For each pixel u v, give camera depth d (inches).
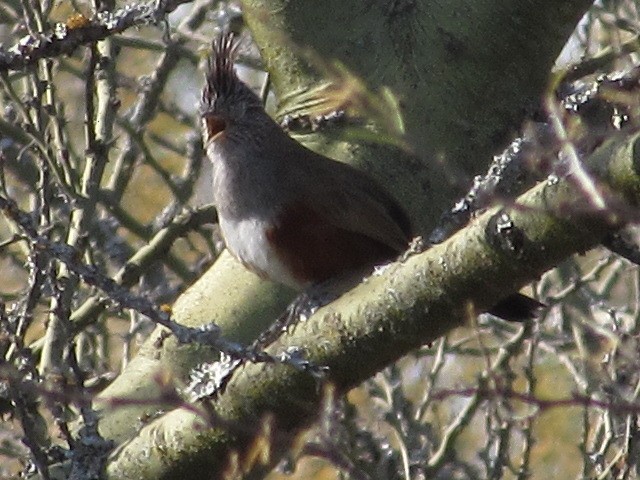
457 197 397.4
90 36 364.5
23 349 318.3
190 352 371.2
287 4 414.0
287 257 403.5
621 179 251.1
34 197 502.6
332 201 402.9
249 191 408.8
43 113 496.7
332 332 299.3
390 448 499.8
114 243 553.3
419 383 617.9
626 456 411.8
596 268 542.6
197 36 550.3
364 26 407.5
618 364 475.8
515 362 588.4
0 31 626.2
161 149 724.7
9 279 611.5
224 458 316.2
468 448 601.9
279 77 421.7
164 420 327.0
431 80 399.5
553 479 599.2
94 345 572.1
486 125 398.9
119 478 326.3
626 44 480.4
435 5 407.2
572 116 301.7
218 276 401.1
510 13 404.2
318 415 299.9
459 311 287.9
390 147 402.9
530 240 271.0
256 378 307.1
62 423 325.4
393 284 292.8
